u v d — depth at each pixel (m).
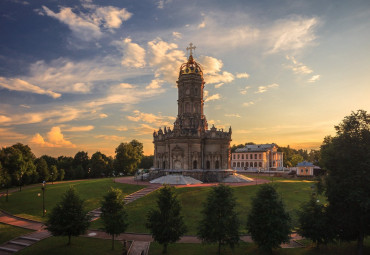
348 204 33.72
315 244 39.56
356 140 35.16
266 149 157.88
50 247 38.59
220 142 102.56
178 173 95.38
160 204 36.75
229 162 104.56
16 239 42.69
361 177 32.72
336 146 36.41
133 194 68.88
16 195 77.88
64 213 38.34
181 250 37.53
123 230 38.03
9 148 97.06
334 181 34.75
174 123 99.88
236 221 35.38
